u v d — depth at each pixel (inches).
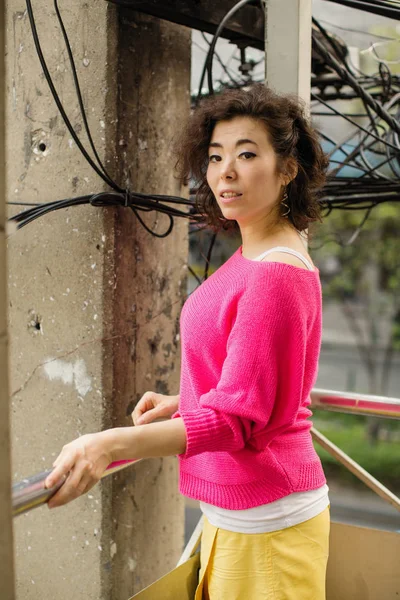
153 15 72.9
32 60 74.1
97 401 72.3
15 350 79.0
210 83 73.9
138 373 76.2
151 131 74.9
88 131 67.1
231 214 50.3
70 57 66.1
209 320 49.5
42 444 77.5
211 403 45.4
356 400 65.2
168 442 44.8
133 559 78.7
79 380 73.5
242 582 50.5
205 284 51.8
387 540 63.0
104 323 71.4
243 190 49.4
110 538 74.9
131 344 74.7
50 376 76.0
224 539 50.9
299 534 50.3
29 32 74.0
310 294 47.7
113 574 75.7
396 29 122.4
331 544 65.6
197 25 79.5
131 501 77.7
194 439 44.9
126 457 43.9
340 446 299.0
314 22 96.0
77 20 70.1
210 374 50.8
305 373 50.6
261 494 49.3
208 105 51.8
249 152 48.9
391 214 326.6
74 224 72.3
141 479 79.0
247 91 50.4
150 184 75.5
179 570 57.0
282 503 49.8
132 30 70.9
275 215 51.8
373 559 63.8
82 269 72.2
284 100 50.5
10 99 76.8
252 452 48.9
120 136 70.6
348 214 326.6
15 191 77.7
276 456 49.9
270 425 48.2
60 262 73.8
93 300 71.6
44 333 76.0
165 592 55.7
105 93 69.1
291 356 46.4
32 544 80.0
